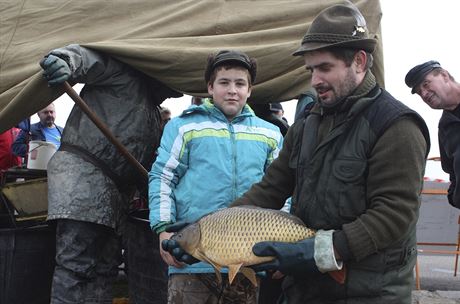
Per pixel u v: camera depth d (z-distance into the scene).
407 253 2.12
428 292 6.69
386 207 2.02
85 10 4.63
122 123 4.21
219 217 2.24
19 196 4.53
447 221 8.77
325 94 2.17
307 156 2.22
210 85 3.23
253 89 4.53
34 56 4.46
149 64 4.29
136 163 4.14
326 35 2.12
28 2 4.66
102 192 4.06
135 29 4.56
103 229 4.13
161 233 3.00
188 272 2.97
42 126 6.09
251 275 2.29
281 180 2.48
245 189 3.06
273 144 3.23
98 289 4.19
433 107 4.13
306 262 2.05
